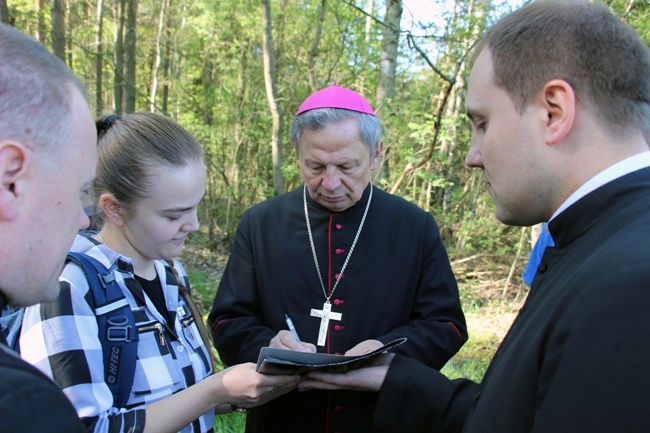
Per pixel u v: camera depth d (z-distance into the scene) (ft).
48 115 2.64
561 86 3.21
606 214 3.16
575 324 2.68
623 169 3.18
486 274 28.55
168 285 5.62
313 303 6.96
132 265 5.07
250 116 42.50
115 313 4.66
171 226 5.08
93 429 4.09
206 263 33.63
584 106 3.21
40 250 2.76
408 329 6.66
